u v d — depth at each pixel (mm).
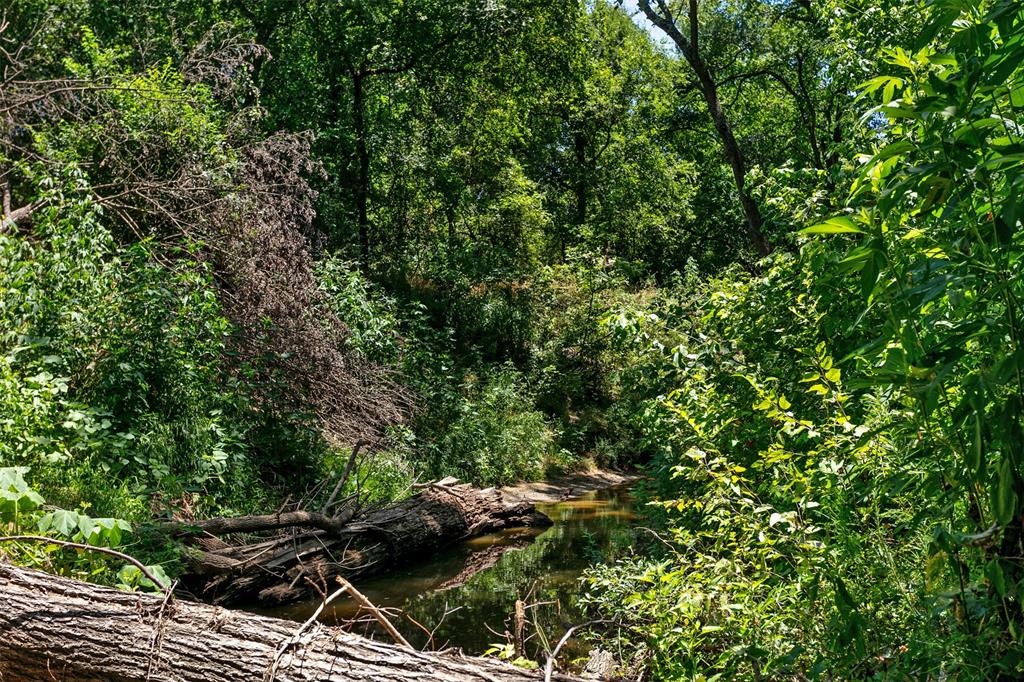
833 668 2996
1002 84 2225
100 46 15711
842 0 8578
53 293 8469
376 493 11016
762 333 5621
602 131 30109
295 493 10148
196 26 17531
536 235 24125
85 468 7121
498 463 15477
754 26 22594
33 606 3135
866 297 2398
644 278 29375
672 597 3844
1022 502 2271
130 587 3943
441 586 8359
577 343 21453
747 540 3668
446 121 23062
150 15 16969
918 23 6852
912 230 2404
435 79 21375
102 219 11227
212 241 10938
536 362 21172
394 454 12188
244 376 10445
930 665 2635
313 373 10922
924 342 2590
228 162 11648
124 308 8969
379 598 7855
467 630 6652
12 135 11711
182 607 3264
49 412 7051
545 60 23297
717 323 6188
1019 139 2324
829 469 3277
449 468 13797
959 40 2271
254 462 10125
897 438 3041
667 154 30109
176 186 10938
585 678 3391
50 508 5875
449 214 24156
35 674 3086
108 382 8164
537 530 11562
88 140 11469
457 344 20438
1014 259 2311
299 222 14438
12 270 8281
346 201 20125
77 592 3250
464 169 23719
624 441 19828
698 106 27234
